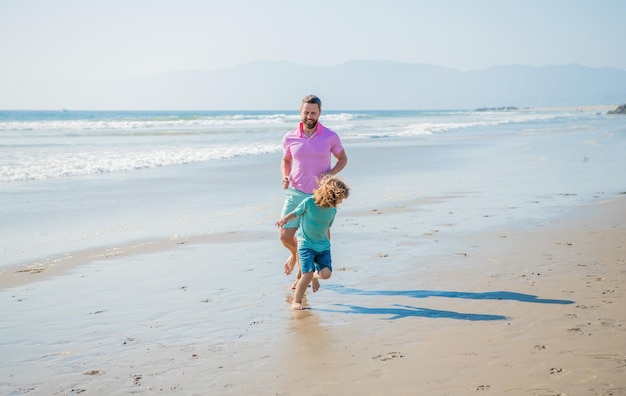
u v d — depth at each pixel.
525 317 4.93
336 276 6.52
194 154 21.23
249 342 4.60
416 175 16.20
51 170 16.33
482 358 4.09
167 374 4.02
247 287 6.21
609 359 3.98
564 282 5.97
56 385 3.88
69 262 7.35
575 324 4.71
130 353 4.42
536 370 3.85
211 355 4.34
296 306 5.41
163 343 4.62
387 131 38.94
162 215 10.59
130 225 9.68
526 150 23.58
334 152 6.26
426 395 3.57
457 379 3.78
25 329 4.99
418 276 6.42
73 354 4.42
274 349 4.44
